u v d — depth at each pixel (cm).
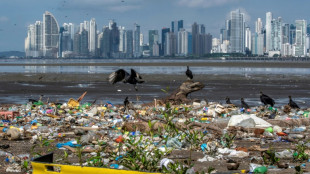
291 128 2005
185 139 1484
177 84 6059
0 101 3638
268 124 1930
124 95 4169
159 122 1825
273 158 1199
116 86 5472
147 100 3694
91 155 1329
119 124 2072
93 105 3003
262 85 5884
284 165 1147
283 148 1466
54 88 5122
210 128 1784
